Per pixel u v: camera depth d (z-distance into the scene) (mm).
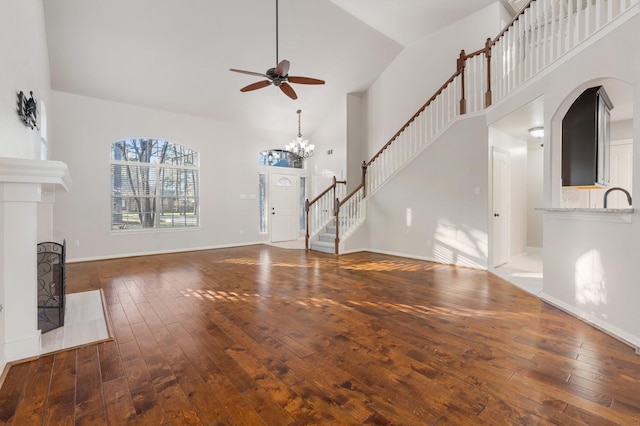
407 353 2252
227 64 6125
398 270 5043
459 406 1652
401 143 6309
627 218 2377
